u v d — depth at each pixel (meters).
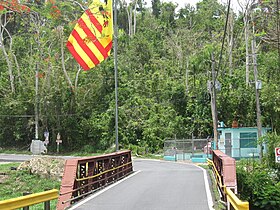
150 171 24.95
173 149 40.97
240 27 52.84
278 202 13.76
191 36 65.31
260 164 22.09
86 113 58.09
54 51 47.59
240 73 51.62
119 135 52.69
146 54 66.31
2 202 7.03
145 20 83.50
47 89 56.75
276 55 34.16
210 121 49.41
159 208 11.18
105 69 58.50
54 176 26.38
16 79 60.81
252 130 36.50
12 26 56.19
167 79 59.16
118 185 16.97
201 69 51.88
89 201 12.61
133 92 58.41
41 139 58.25
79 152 55.47
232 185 10.99
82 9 11.54
